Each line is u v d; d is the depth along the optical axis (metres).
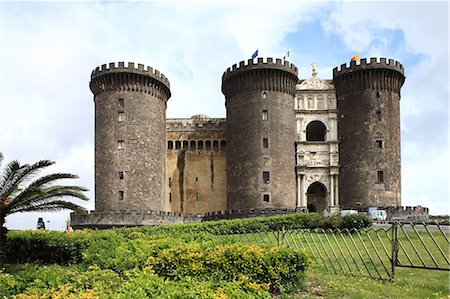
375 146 65.31
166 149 78.12
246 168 66.00
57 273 17.25
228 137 70.00
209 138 79.56
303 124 69.62
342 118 68.38
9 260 29.22
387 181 64.50
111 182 64.12
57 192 28.25
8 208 26.48
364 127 66.00
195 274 16.80
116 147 65.12
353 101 67.44
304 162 68.25
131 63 66.50
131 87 66.56
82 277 14.29
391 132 66.19
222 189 77.88
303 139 69.19
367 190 64.25
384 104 66.56
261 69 67.38
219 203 77.31
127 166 64.56
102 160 65.25
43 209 28.39
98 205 64.31
